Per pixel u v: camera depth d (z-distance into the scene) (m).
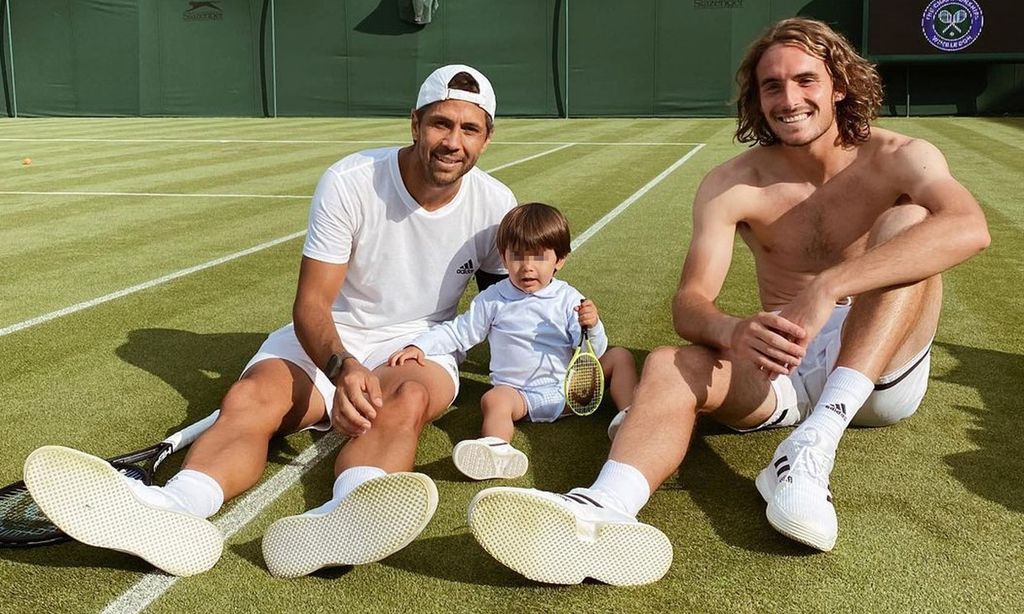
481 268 3.49
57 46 26.27
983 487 2.76
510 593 2.24
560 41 23.48
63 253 6.87
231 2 25.16
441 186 3.04
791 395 2.96
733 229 3.07
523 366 3.36
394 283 3.26
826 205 2.99
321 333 2.89
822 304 2.55
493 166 12.47
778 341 2.52
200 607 2.18
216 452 2.60
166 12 25.58
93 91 26.33
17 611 2.16
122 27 25.88
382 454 2.56
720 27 22.59
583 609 2.16
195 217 8.59
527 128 19.95
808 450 2.48
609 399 3.62
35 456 2.09
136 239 7.46
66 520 2.15
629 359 3.54
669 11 22.80
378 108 24.88
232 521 2.62
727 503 2.69
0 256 6.77
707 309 2.78
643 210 8.63
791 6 22.14
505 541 2.16
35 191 10.50
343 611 2.16
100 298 5.45
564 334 3.36
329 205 3.05
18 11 26.31
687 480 2.85
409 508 2.18
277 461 3.04
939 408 3.41
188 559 2.26
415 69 24.44
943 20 20.25
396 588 2.26
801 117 2.81
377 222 3.13
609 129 19.44
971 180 10.14
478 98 2.92
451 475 2.94
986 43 20.20
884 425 3.19
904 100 21.59
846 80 2.81
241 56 25.38
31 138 18.61
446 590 2.25
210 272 6.18
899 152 2.88
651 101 23.30
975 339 4.32
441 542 2.49
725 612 2.14
